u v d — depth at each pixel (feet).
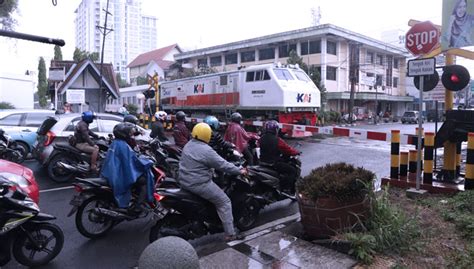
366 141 55.88
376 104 137.18
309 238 16.88
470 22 23.27
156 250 7.84
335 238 15.15
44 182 29.07
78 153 27.89
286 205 23.11
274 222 19.63
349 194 15.70
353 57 130.31
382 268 13.41
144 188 17.63
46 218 14.42
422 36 21.71
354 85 123.54
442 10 24.54
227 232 16.24
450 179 23.77
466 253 13.98
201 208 16.15
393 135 24.58
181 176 16.14
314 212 16.02
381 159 39.93
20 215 13.67
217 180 17.99
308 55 128.06
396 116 158.61
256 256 14.83
